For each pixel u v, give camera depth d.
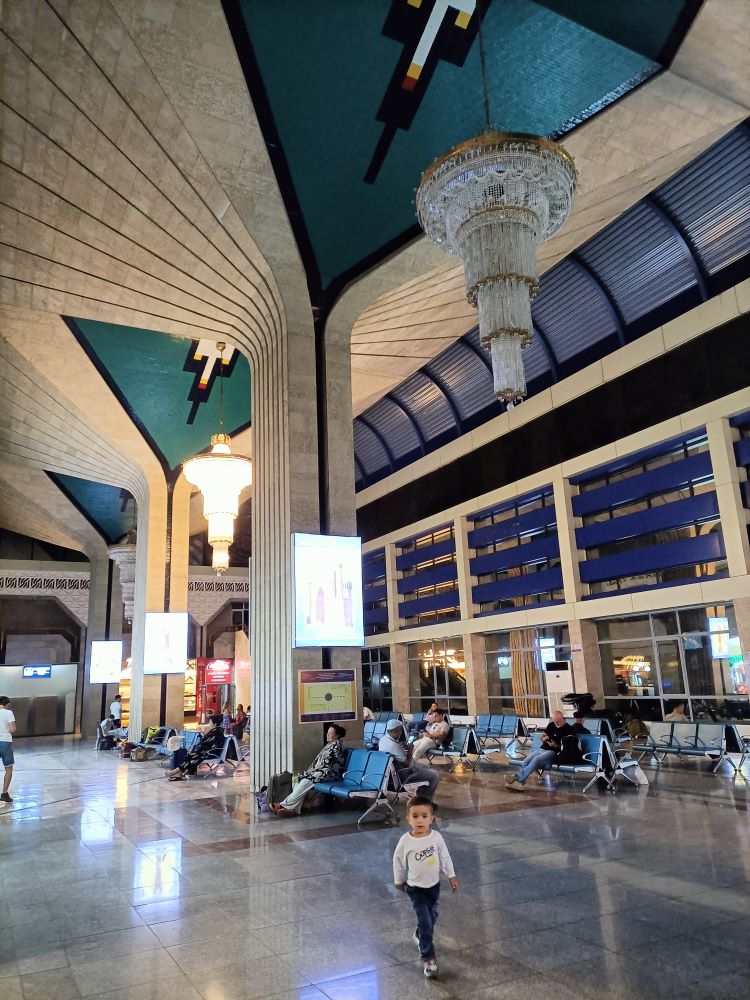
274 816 9.15
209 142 9.43
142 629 19.81
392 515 27.34
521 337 8.33
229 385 16.61
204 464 14.91
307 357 11.95
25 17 7.49
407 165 10.22
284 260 11.43
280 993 3.84
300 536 11.09
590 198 11.38
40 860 7.10
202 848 7.41
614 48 8.70
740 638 14.66
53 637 32.19
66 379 15.92
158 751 16.69
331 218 10.88
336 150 9.80
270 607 11.84
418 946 4.42
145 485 20.50
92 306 12.45
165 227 10.64
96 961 4.37
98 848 7.57
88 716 30.00
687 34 8.59
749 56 8.88
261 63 8.47
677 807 8.68
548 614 19.62
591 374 18.53
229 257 11.30
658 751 12.32
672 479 16.70
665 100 9.62
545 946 4.37
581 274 18.14
